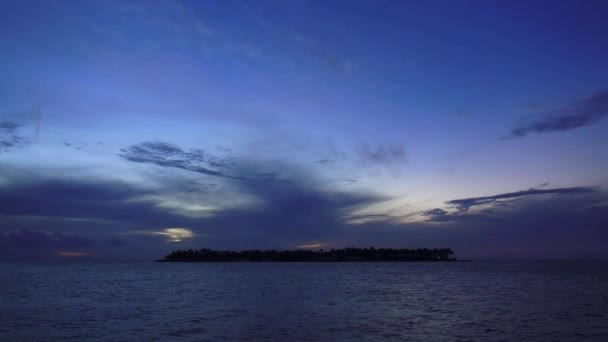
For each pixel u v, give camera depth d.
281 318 46.47
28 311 52.03
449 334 37.28
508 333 37.62
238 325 42.00
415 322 43.50
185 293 77.44
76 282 107.25
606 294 73.62
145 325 42.06
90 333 37.97
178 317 47.28
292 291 81.94
